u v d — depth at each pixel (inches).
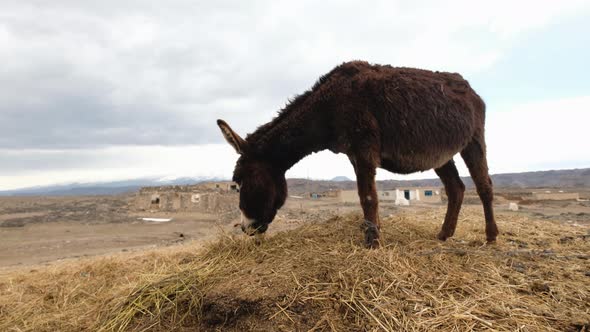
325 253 141.0
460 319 99.8
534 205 1189.1
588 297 115.3
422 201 1595.7
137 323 127.2
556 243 191.3
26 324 148.7
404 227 204.4
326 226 186.2
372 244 148.9
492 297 113.3
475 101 189.0
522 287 122.6
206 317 118.4
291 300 110.9
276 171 180.5
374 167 154.6
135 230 783.7
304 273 123.2
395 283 116.1
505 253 157.4
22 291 191.6
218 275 138.8
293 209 1091.3
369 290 112.1
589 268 143.4
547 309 107.1
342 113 158.9
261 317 108.7
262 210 173.6
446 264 138.5
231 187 1557.6
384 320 99.5
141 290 141.2
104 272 219.8
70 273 224.5
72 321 144.6
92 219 1042.7
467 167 193.0
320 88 171.0
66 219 1053.8
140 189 1478.8
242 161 177.3
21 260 437.1
